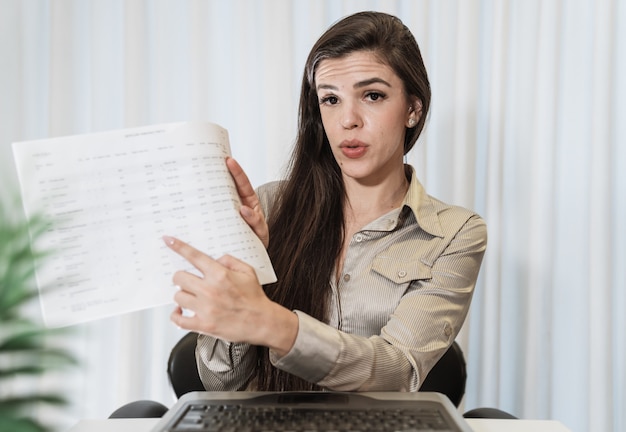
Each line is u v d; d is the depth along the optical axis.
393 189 1.13
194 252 0.67
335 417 0.60
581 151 1.86
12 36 1.90
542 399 1.88
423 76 1.07
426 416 0.61
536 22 1.81
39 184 0.66
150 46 1.91
